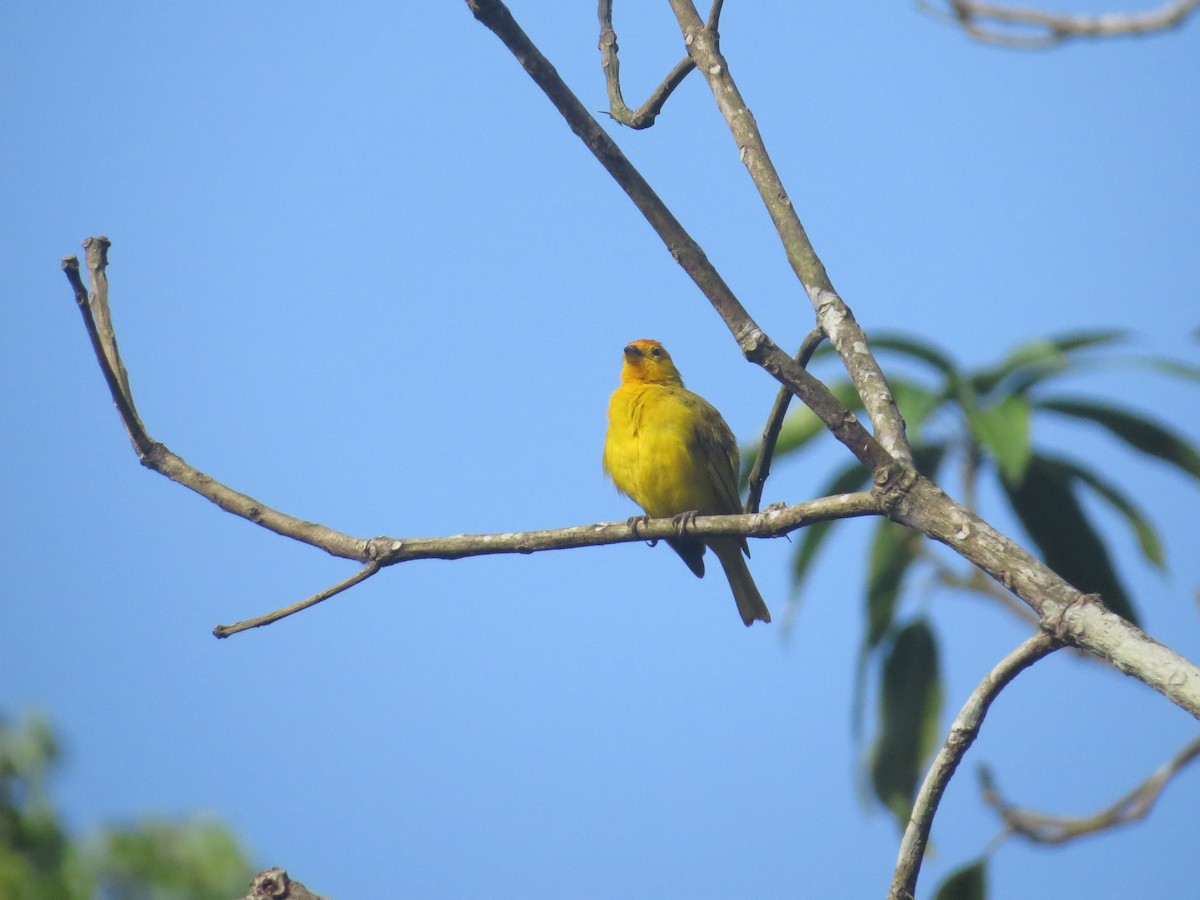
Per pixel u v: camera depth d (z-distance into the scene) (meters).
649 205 6.79
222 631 7.63
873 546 11.65
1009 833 9.77
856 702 11.45
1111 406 10.88
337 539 7.71
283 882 6.13
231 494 7.88
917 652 11.41
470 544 7.65
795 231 7.51
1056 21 7.56
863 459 6.52
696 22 8.06
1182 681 5.32
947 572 11.52
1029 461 10.93
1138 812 9.57
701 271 6.75
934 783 6.36
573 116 6.73
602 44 8.54
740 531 7.08
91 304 8.02
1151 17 7.25
